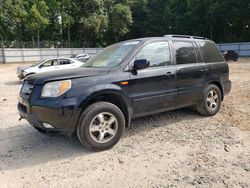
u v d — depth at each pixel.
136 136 5.07
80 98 4.21
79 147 4.61
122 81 4.63
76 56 28.19
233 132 5.15
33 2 42.16
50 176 3.65
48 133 4.60
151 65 5.10
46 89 4.20
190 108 6.57
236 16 42.03
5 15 39.44
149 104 5.01
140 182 3.43
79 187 3.36
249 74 14.98
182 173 3.63
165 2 57.31
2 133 5.46
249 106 7.13
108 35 55.25
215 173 3.60
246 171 3.64
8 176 3.67
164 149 4.44
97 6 49.62
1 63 34.91
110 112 4.46
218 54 6.54
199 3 45.28
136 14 59.56
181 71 5.46
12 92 11.34
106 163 3.99
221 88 6.43
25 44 46.00
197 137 4.94
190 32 51.28
